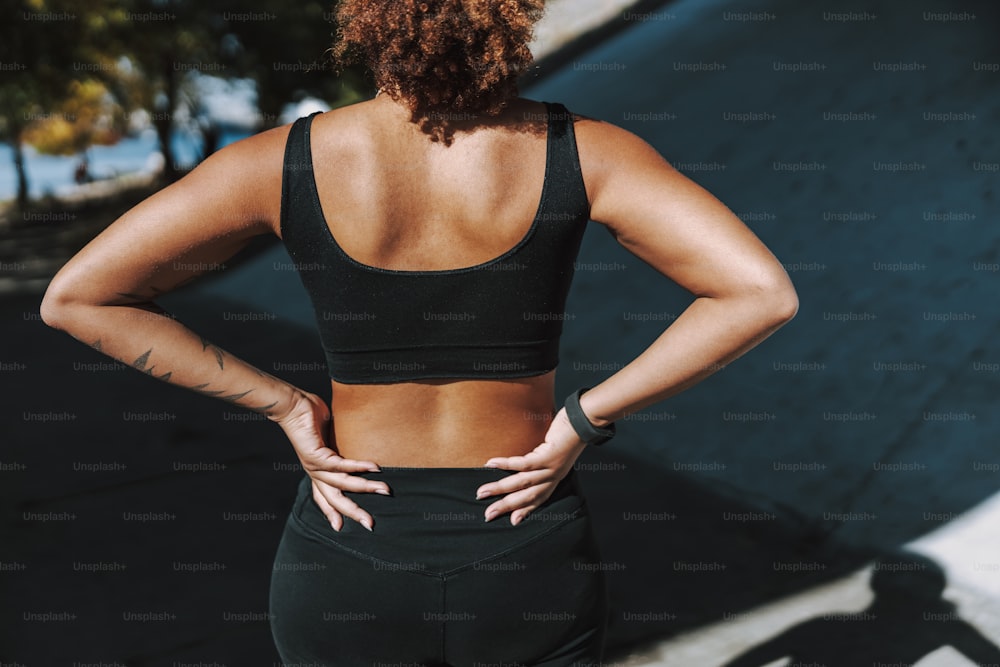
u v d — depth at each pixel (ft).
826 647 8.10
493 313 3.99
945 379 11.78
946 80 18.88
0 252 45.73
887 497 10.25
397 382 4.12
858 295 13.82
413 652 4.27
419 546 4.17
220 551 10.66
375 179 3.86
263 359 17.70
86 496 12.21
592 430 4.24
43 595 9.68
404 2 3.70
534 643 4.27
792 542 9.96
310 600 4.31
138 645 8.75
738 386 12.93
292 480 12.64
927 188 15.55
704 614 8.77
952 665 7.72
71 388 17.03
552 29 33.76
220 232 4.00
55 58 46.60
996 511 9.57
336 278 3.95
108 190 70.28
